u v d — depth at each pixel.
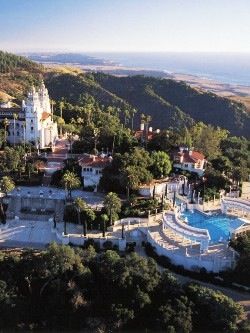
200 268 118.81
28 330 102.19
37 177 163.12
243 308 103.19
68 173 152.50
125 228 136.12
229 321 96.31
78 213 137.50
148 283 105.38
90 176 157.62
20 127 190.62
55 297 105.31
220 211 150.00
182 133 190.75
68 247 112.38
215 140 190.75
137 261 109.69
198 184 162.00
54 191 154.88
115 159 154.38
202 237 121.44
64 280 108.62
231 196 162.12
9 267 112.50
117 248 129.12
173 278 107.75
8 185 143.62
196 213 147.62
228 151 192.00
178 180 159.12
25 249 127.44
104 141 182.12
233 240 124.81
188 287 105.50
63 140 197.38
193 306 100.50
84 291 107.31
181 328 95.75
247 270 111.62
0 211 143.25
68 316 103.19
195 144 186.88
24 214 145.00
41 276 108.69
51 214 144.88
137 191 150.88
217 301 99.56
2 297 104.50
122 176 144.50
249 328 95.25
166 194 153.00
